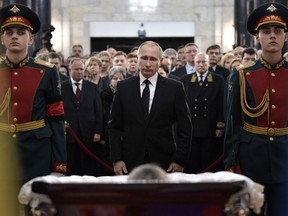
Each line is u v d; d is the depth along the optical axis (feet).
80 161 50.49
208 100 49.60
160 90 35.29
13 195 31.30
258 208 22.26
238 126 32.40
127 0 130.72
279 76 32.24
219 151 49.98
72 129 50.60
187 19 130.72
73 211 20.47
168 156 35.09
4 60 32.65
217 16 130.31
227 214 20.74
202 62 49.98
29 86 32.30
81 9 130.00
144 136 34.94
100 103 51.08
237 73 32.55
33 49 78.79
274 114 31.94
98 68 57.31
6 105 32.12
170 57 64.69
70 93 50.90
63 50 129.80
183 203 20.02
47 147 32.22
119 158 35.19
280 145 31.81
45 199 21.36
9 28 32.09
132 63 55.16
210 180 21.04
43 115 32.53
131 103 35.17
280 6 32.12
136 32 131.03
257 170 31.78
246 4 101.96
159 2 131.13
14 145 31.86
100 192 19.83
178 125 35.42
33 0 79.71
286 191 31.89
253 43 98.37
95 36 130.62
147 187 19.70
